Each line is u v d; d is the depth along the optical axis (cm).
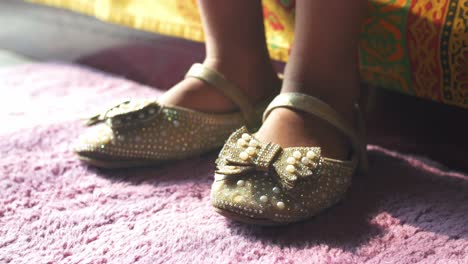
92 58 76
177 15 65
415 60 51
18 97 68
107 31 73
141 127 50
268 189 43
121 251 42
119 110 50
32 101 67
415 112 54
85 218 46
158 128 50
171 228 44
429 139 54
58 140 58
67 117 62
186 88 52
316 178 44
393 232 44
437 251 42
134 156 50
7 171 52
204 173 51
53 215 46
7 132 59
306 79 47
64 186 50
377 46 53
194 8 63
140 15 68
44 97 68
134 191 49
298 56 47
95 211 47
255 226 44
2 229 45
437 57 50
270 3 57
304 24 46
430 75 51
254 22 52
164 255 42
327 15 45
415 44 51
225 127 52
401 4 50
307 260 41
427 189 49
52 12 78
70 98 67
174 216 46
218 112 52
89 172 52
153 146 50
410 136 55
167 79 70
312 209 44
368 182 50
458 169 54
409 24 50
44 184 50
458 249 42
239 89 52
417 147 55
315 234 44
